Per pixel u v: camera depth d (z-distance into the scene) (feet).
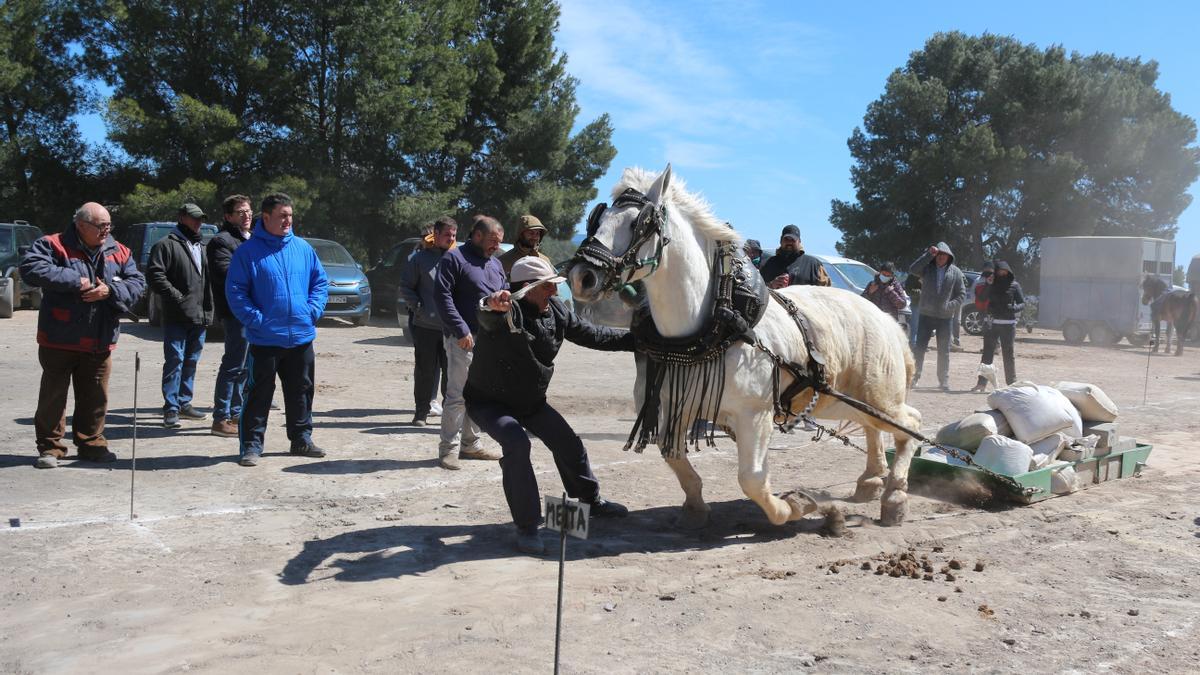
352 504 22.57
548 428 20.44
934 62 160.66
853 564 18.84
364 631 14.89
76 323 24.57
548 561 18.69
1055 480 24.71
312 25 103.14
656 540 20.33
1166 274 84.58
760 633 15.10
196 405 35.22
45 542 19.04
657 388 18.79
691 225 18.34
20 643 14.29
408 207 106.01
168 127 96.94
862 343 21.16
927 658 14.26
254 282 25.86
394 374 46.75
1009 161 144.66
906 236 157.28
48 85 113.39
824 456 29.94
